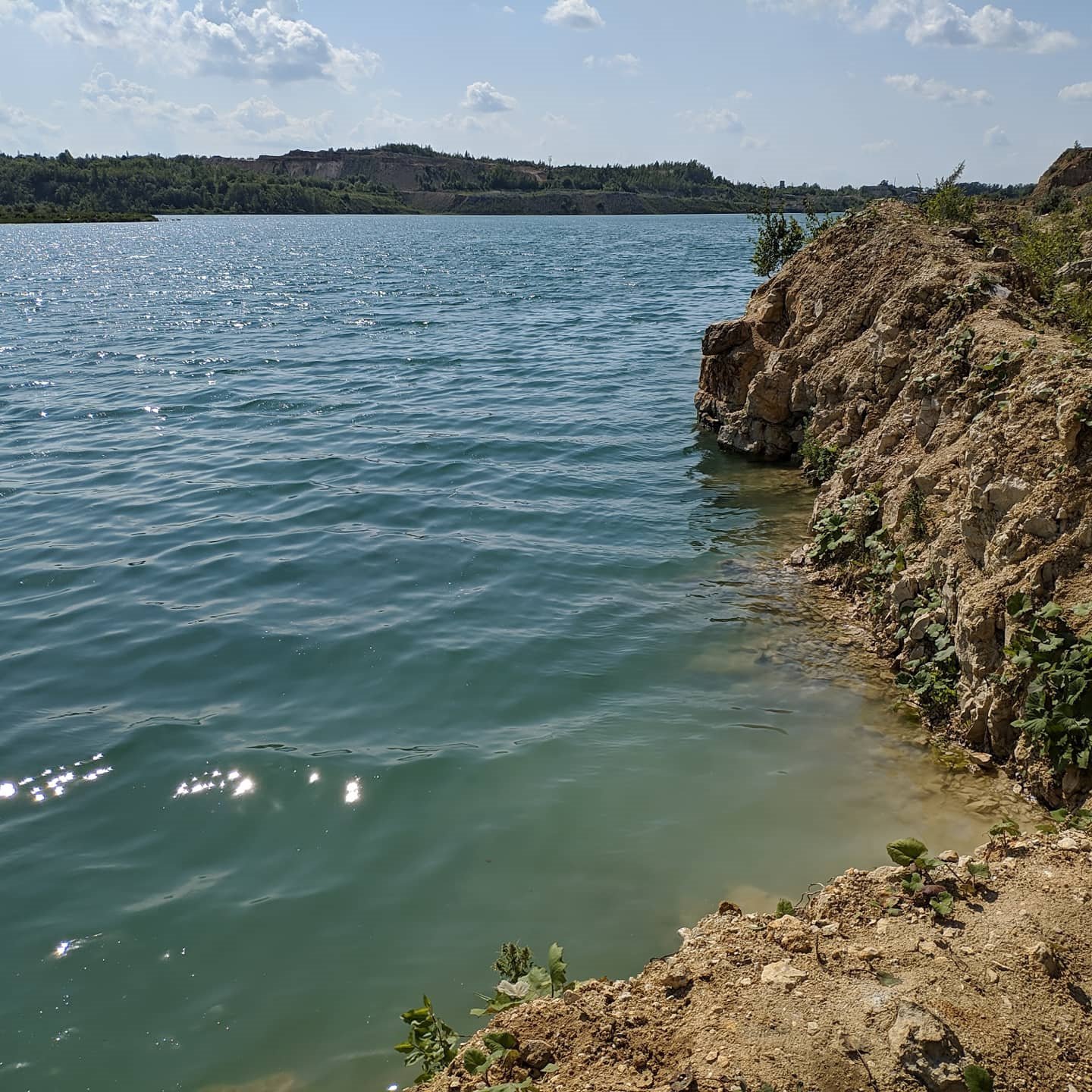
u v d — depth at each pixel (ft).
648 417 55.98
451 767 21.83
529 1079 12.11
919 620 25.99
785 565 33.94
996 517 24.36
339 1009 15.15
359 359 79.00
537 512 39.68
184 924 17.07
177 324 107.76
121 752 22.40
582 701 24.84
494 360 77.10
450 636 28.40
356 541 36.24
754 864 18.35
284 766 21.83
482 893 17.76
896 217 47.78
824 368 43.39
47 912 17.34
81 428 55.21
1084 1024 12.32
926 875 15.35
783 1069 11.77
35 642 28.07
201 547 35.73
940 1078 11.52
